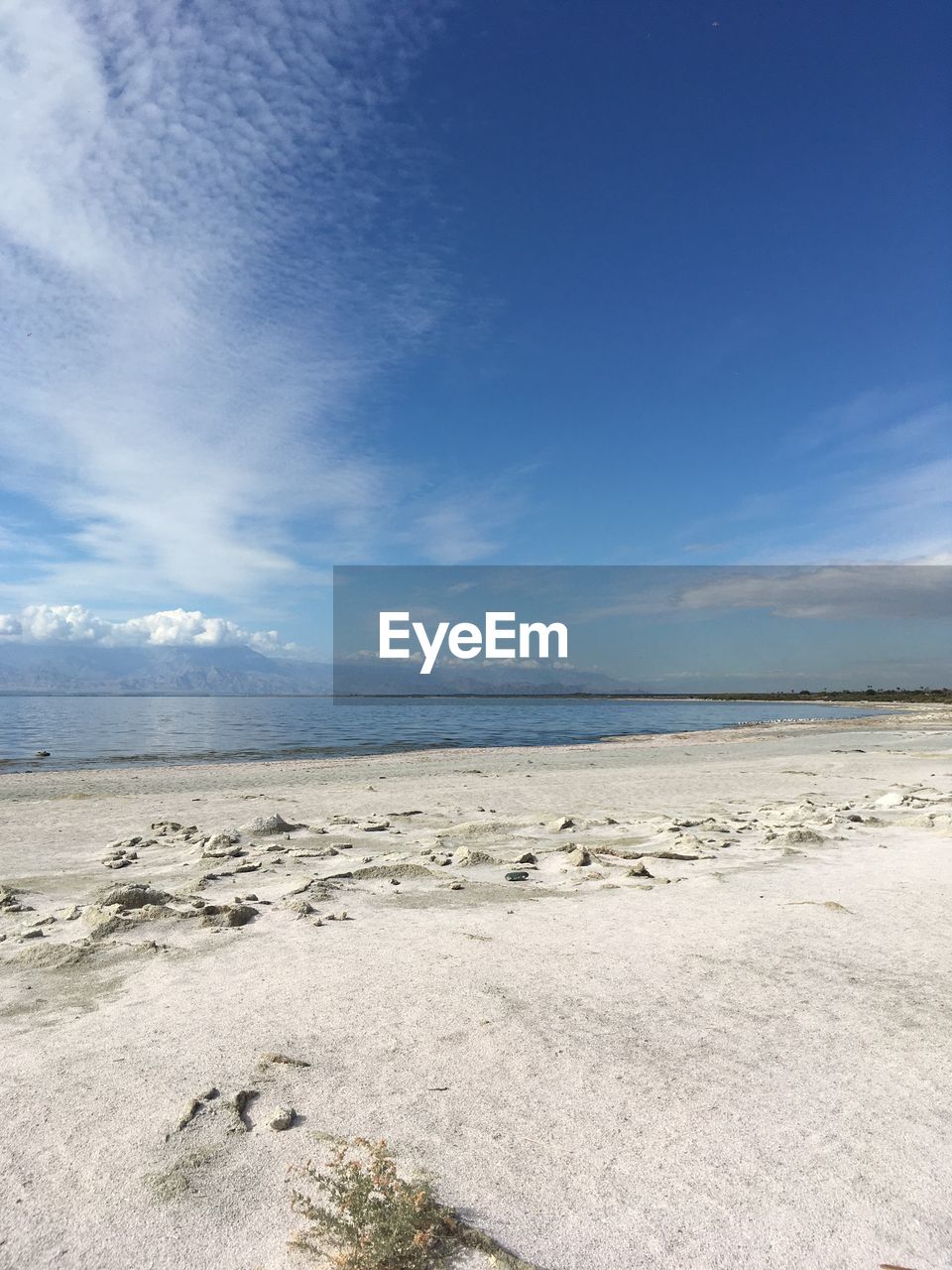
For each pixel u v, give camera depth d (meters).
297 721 54.34
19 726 46.22
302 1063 3.43
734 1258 2.25
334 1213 2.41
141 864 8.50
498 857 8.56
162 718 58.03
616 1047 3.59
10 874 8.01
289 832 10.48
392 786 16.94
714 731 43.88
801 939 5.25
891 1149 2.79
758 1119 2.98
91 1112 3.03
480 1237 2.32
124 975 4.66
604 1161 2.71
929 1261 2.24
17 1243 2.31
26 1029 3.87
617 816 12.05
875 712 81.69
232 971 4.68
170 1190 2.55
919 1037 3.71
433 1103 3.09
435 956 4.91
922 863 7.71
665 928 5.56
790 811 11.98
